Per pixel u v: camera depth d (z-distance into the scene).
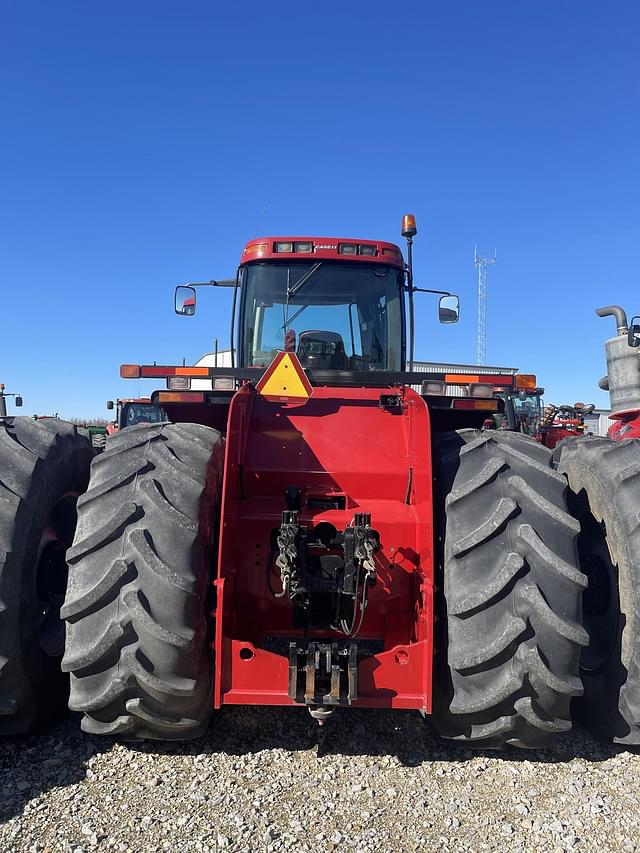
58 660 3.26
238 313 5.29
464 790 2.75
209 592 2.84
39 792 2.68
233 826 2.47
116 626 2.61
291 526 2.82
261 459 3.28
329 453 3.30
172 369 4.00
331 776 2.84
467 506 2.84
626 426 5.76
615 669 3.05
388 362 5.18
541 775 2.88
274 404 3.49
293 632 3.18
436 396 3.84
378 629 3.15
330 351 5.12
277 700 2.73
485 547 2.73
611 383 6.00
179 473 2.90
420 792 2.73
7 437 3.24
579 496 3.55
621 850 2.38
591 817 2.57
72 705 2.71
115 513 2.77
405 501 3.25
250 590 3.14
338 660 2.75
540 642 2.62
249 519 3.15
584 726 3.35
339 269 5.15
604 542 3.26
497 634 2.63
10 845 2.34
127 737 2.96
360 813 2.57
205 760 2.95
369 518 2.92
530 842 2.41
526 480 2.88
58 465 3.30
